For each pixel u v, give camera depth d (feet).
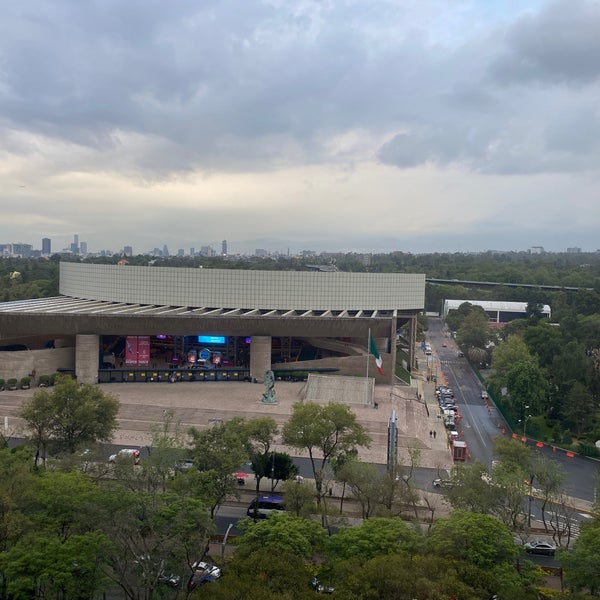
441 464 292.40
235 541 173.47
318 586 164.35
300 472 272.10
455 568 147.64
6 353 396.98
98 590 151.74
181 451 200.23
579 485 275.59
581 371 375.04
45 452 260.62
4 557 140.26
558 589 181.47
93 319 417.49
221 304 503.61
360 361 444.14
